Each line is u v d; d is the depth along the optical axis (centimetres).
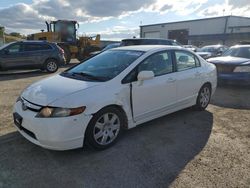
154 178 294
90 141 341
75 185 280
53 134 308
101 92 344
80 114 319
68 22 1872
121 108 371
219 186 279
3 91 747
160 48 448
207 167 317
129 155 346
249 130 439
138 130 434
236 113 535
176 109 474
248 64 722
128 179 292
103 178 293
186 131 432
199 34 4266
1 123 459
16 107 361
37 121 313
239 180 290
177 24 4575
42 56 1223
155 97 418
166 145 378
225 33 3834
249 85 755
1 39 3431
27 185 279
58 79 391
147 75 377
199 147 372
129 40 1233
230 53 859
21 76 1102
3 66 1138
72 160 332
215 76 568
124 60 409
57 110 311
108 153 352
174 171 308
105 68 402
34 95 342
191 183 284
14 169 309
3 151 353
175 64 464
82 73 403
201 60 541
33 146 368
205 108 561
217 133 425
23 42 1185
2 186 276
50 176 296
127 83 375
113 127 369
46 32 1878
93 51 1931
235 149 366
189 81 486
